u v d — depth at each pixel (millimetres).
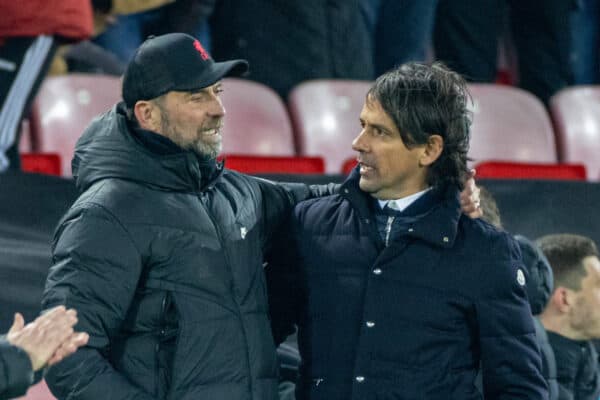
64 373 10742
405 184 11680
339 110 24000
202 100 11305
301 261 11812
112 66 23516
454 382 11422
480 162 23203
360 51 24609
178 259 11047
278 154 23500
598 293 15891
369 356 11375
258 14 23734
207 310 11055
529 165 21219
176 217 11109
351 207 11859
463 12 26391
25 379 10047
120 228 10914
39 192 17156
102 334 10867
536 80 27656
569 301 15891
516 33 27734
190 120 11258
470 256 11516
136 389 10828
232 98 23547
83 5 17984
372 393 11312
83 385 10695
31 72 17859
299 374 11953
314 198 12367
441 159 11664
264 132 23469
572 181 19984
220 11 23859
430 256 11469
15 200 17000
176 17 23594
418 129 11414
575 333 15977
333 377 11500
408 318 11383
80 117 22172
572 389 15734
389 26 25234
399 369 11336
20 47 17766
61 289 10836
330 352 11555
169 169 11195
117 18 23625
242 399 11070
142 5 21578
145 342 11109
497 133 25094
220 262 11195
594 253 16094
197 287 11062
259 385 11219
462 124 11648
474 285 11445
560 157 25859
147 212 11039
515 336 11547
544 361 14992
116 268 10875
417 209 11672
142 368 11070
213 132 11406
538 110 25672
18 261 16594
